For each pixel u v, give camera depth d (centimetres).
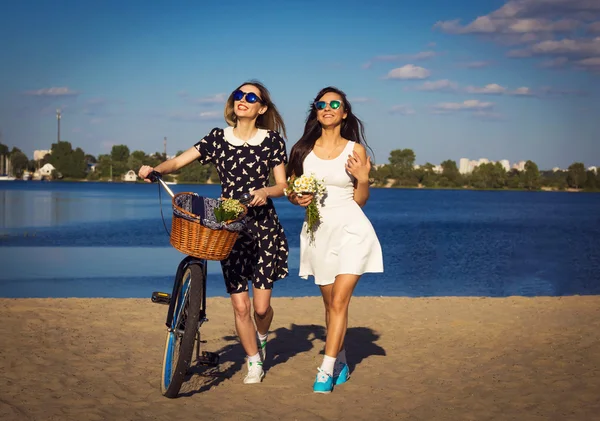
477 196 15788
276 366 597
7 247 2262
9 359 591
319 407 472
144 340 691
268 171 527
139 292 1235
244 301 519
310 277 1495
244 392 509
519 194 19762
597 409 459
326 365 507
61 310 860
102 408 459
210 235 443
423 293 1360
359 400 489
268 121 538
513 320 839
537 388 513
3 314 820
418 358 627
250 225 510
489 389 512
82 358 605
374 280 1545
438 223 4928
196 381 538
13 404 461
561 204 10788
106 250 2173
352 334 751
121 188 15512
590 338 713
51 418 434
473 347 673
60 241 2592
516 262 2086
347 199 522
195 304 465
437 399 488
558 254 2408
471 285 1505
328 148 529
